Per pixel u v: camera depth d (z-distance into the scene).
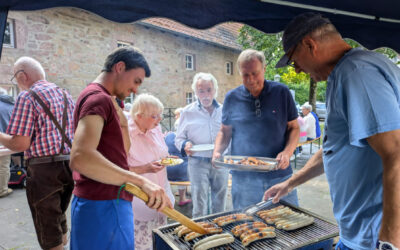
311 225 1.79
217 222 1.86
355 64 1.09
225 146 2.67
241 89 2.51
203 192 2.89
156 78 9.99
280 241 1.62
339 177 1.27
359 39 2.59
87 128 1.29
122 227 1.51
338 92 1.14
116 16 1.95
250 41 10.12
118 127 1.49
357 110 1.04
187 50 11.09
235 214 1.96
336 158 1.26
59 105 2.53
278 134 2.41
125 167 1.54
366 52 1.14
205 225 1.76
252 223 1.81
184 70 11.05
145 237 2.32
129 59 1.47
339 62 1.16
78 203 1.50
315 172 1.84
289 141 2.44
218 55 12.66
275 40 9.01
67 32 7.55
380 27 2.56
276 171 2.40
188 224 1.59
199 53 11.63
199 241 1.58
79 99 1.41
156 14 2.03
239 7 2.19
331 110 1.22
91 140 1.28
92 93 1.39
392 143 0.98
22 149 2.35
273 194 2.02
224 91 13.19
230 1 2.15
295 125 2.50
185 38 10.95
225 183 2.98
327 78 1.28
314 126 6.93
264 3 2.15
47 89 2.51
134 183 1.36
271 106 2.37
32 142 2.44
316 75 1.32
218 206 3.03
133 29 9.12
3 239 3.27
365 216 1.21
